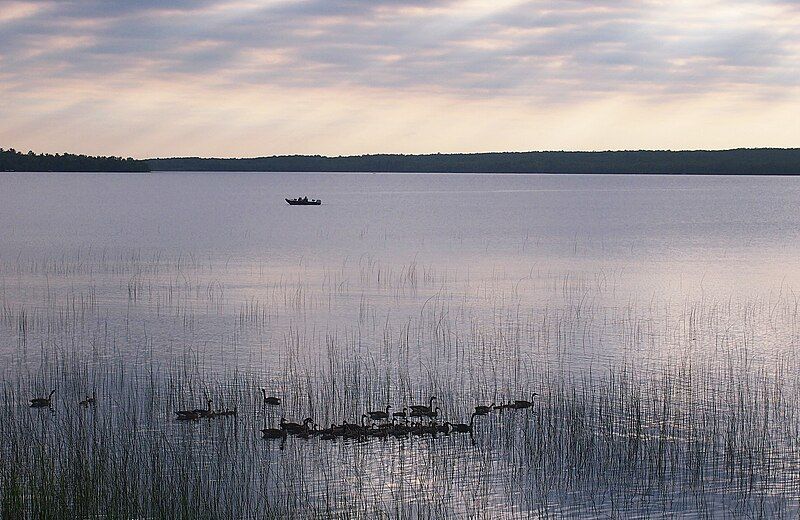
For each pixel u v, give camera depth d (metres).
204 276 66.81
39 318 48.22
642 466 25.56
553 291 60.31
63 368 36.31
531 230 118.38
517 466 25.69
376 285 63.00
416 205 194.88
